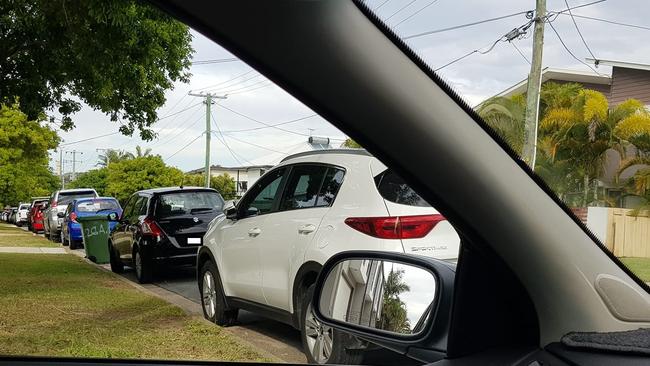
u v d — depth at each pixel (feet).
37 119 24.30
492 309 5.15
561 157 68.54
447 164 4.64
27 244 67.46
